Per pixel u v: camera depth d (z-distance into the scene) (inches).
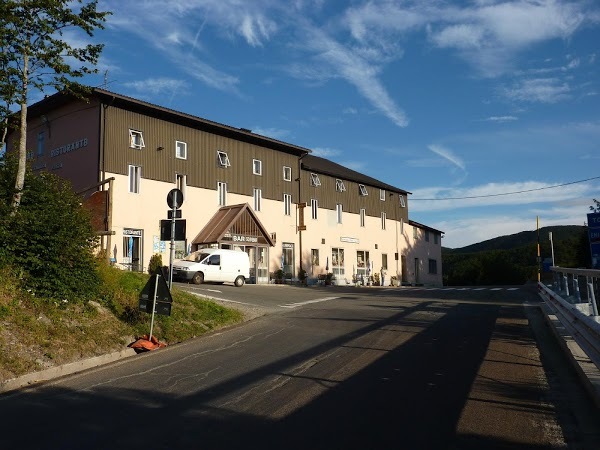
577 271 376.5
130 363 365.1
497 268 2503.7
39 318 389.1
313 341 426.6
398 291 1142.3
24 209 463.2
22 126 485.4
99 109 1061.8
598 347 260.4
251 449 197.2
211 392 281.3
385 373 312.5
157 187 1143.6
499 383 287.9
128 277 552.4
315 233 1582.2
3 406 264.7
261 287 1084.5
